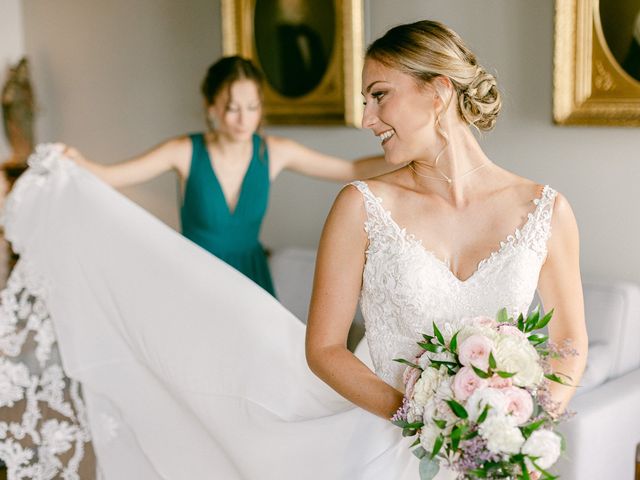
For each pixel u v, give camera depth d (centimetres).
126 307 253
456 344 170
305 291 407
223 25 479
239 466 230
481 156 202
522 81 370
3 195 646
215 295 250
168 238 262
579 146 357
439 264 194
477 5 381
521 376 163
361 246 199
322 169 364
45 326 255
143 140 575
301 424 214
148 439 250
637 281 348
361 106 430
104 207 262
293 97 456
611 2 333
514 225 198
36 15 645
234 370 236
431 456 165
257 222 364
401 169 207
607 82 338
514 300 193
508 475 162
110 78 591
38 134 662
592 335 329
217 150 354
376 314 200
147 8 553
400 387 196
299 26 445
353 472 199
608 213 353
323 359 193
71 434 254
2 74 659
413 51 190
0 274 581
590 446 277
